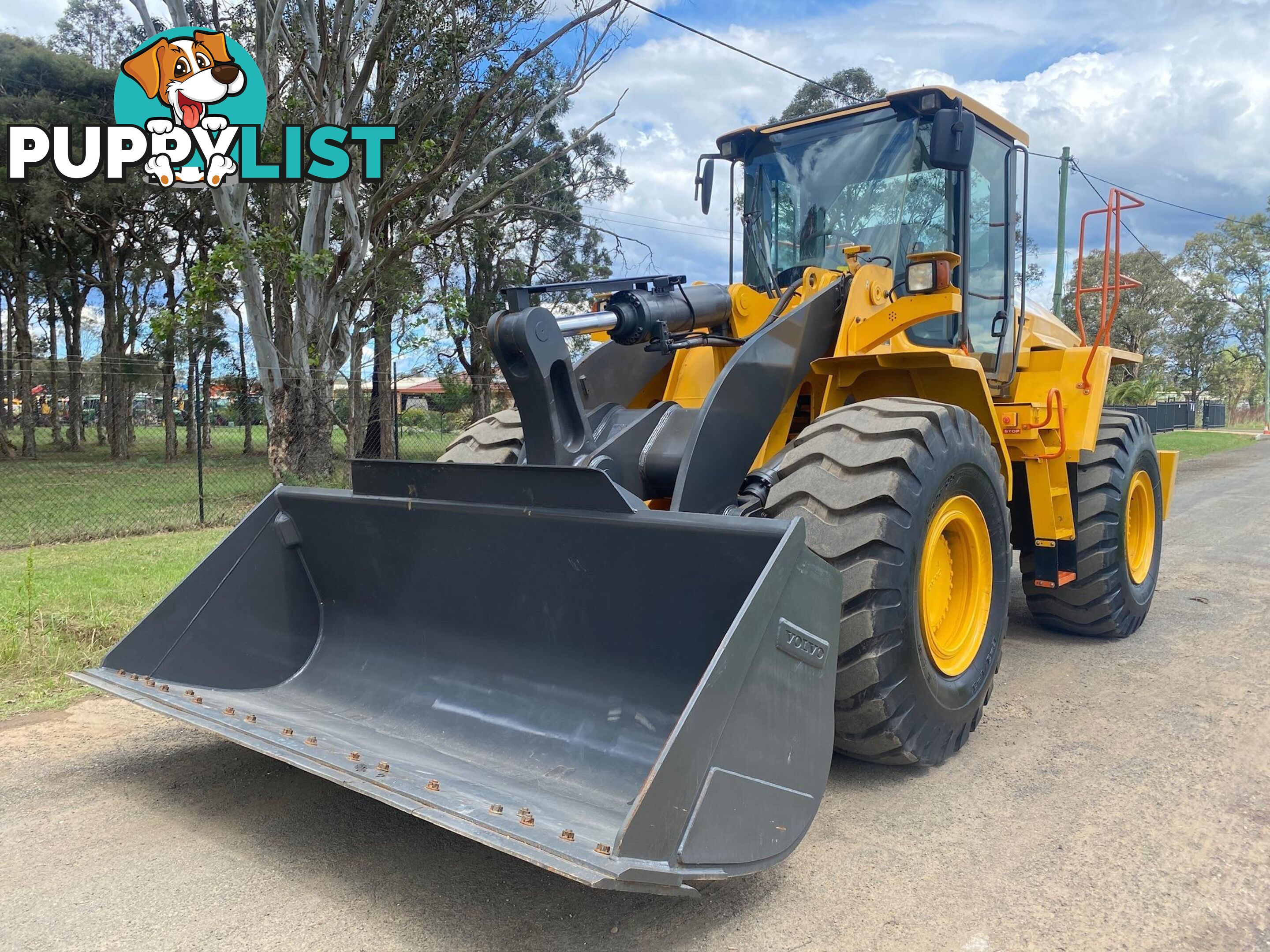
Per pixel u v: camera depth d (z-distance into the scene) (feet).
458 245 59.88
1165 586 21.74
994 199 15.33
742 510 10.55
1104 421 17.51
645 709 9.29
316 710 11.12
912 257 11.91
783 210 14.79
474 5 43.09
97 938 7.34
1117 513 16.35
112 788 10.33
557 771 9.27
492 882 8.32
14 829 9.28
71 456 79.71
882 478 9.77
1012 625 18.58
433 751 9.77
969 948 7.32
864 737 9.92
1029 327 17.35
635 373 13.03
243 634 11.75
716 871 6.80
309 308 40.81
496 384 49.39
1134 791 10.34
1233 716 12.80
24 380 79.82
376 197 42.55
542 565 9.89
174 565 22.21
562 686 9.98
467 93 45.68
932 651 10.47
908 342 12.99
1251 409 207.41
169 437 69.46
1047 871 8.53
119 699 13.32
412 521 10.85
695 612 8.89
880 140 13.88
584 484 9.09
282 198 41.75
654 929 7.58
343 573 12.03
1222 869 8.58
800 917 7.75
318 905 7.89
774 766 7.48
